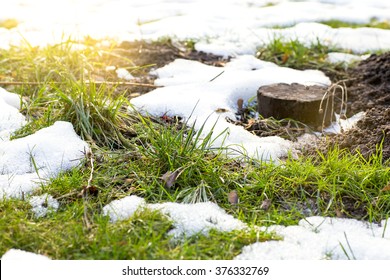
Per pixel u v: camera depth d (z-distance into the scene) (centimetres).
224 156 210
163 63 279
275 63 282
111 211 191
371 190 200
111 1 384
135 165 206
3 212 190
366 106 245
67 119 221
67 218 188
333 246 183
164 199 197
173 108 236
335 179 201
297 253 181
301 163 209
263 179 202
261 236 185
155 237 182
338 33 312
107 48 288
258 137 224
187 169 202
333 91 242
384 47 298
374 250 181
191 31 312
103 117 219
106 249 180
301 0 384
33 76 254
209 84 252
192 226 186
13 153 209
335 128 237
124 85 256
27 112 228
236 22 332
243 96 251
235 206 196
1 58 267
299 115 234
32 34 303
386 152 211
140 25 326
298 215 193
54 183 199
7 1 378
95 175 203
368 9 363
